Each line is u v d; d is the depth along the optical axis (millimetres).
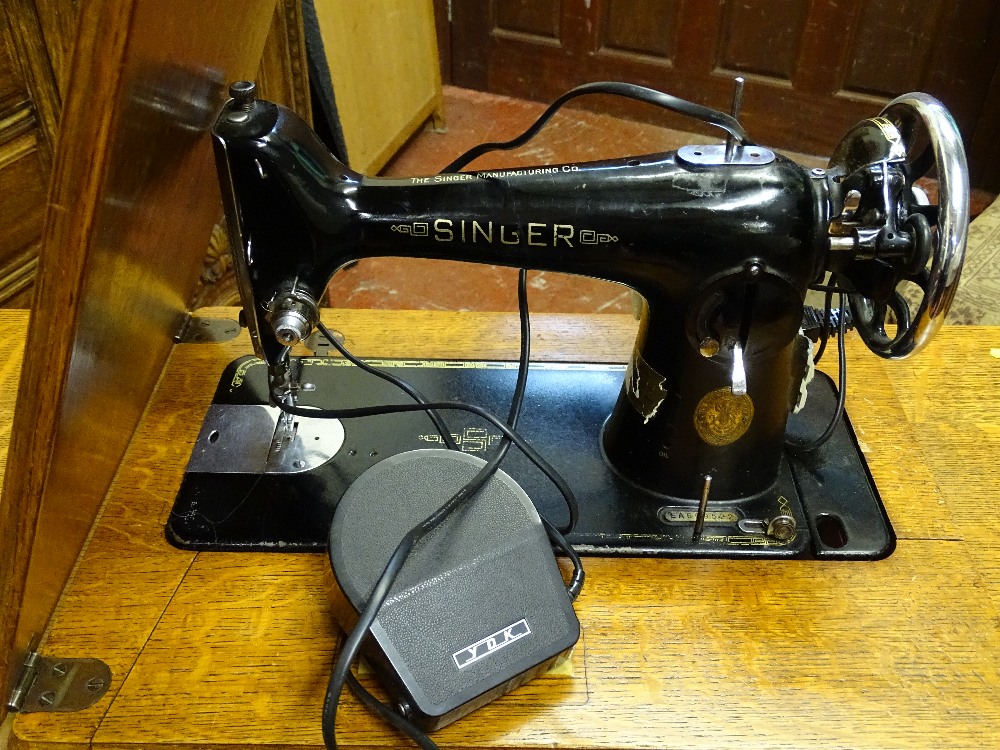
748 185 722
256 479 893
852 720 719
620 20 2727
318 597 805
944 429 997
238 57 877
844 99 2570
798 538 853
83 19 478
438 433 943
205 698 727
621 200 733
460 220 754
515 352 1058
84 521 825
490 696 709
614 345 1067
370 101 2385
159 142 666
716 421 821
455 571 725
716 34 2619
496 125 2893
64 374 600
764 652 766
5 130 1351
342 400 976
